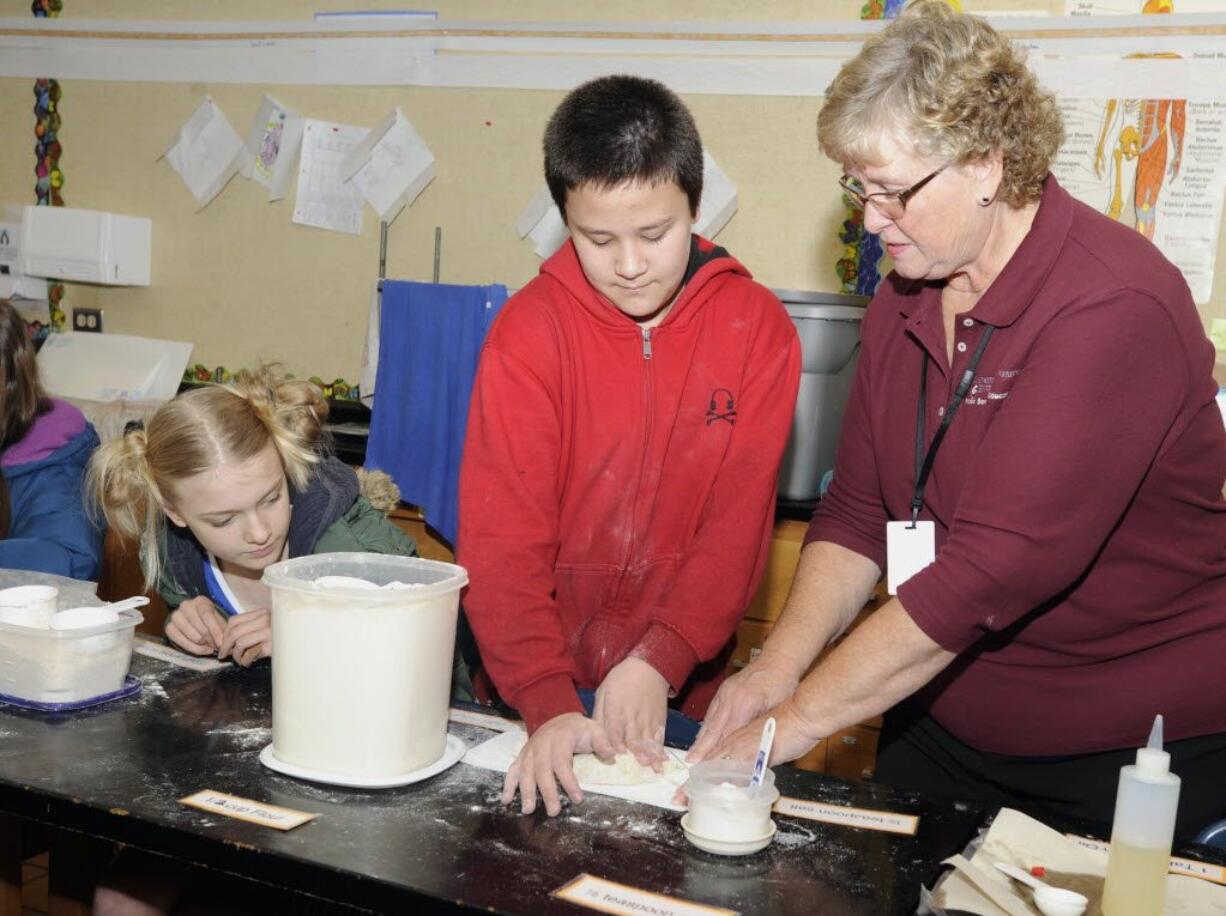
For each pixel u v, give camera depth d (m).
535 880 1.00
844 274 2.94
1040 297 1.24
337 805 1.14
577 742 1.22
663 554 1.61
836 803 1.21
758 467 1.57
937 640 1.18
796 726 1.22
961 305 1.36
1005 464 1.17
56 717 1.35
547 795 1.14
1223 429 1.32
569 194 1.40
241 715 1.38
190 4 3.60
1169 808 0.97
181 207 3.67
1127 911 0.97
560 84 3.17
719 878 1.02
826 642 1.47
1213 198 2.59
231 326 3.65
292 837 1.06
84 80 3.74
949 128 1.14
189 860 1.06
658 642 1.42
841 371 2.60
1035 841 1.12
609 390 1.56
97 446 2.12
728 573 1.50
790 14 2.95
